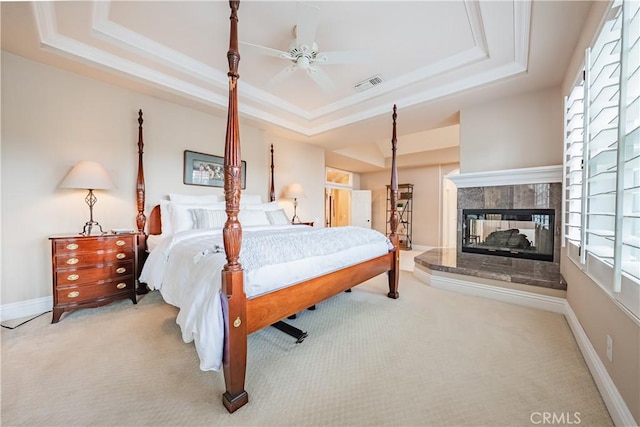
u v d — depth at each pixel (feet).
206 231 7.99
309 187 17.49
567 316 7.57
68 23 6.88
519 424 3.96
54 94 8.26
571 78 7.83
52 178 8.25
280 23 7.20
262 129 14.37
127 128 9.73
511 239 11.17
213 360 4.17
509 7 6.31
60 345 6.07
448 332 6.86
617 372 4.10
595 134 5.29
